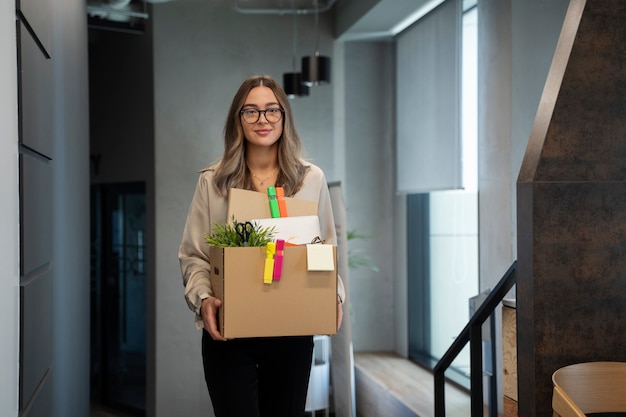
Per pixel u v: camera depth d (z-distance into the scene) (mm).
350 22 6785
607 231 2623
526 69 4770
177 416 6891
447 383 6148
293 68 6941
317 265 2164
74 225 3762
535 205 2588
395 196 7312
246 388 2340
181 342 6902
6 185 2062
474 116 5844
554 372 2576
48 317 2854
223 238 2203
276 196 2318
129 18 6922
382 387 5977
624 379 2568
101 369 8258
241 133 2383
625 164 2631
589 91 2605
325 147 7238
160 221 6906
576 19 2631
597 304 2621
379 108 7344
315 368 6152
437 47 6098
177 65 6965
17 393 2158
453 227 6168
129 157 7465
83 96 4242
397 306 7301
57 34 3219
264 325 2164
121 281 7926
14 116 2154
